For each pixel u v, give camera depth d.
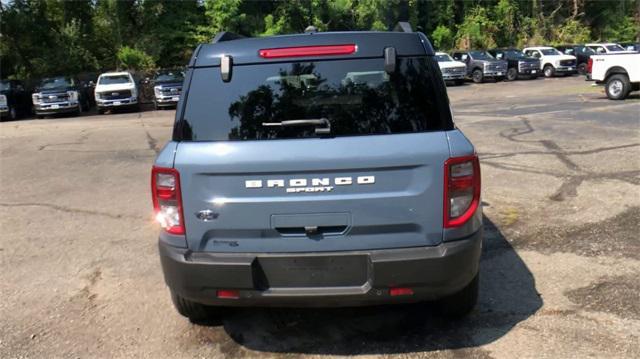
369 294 3.19
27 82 26.80
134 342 3.76
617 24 49.78
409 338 3.67
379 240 3.21
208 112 3.28
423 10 43.62
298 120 3.20
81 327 4.01
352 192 3.17
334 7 34.59
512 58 33.22
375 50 3.26
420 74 3.26
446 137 3.21
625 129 11.56
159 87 25.39
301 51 3.26
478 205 3.31
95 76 32.53
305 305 3.28
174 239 3.32
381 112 3.22
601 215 6.09
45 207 7.45
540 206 6.54
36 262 5.37
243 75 3.28
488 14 45.22
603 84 18.66
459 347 3.52
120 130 16.53
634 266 4.69
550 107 16.83
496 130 12.54
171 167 3.25
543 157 9.20
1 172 10.12
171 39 33.69
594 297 4.15
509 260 4.97
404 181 3.17
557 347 3.47
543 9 48.28
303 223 3.19
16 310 4.32
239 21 32.09
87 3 34.38
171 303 4.36
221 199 3.22
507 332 3.69
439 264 3.16
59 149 12.80
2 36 31.80
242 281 3.21
